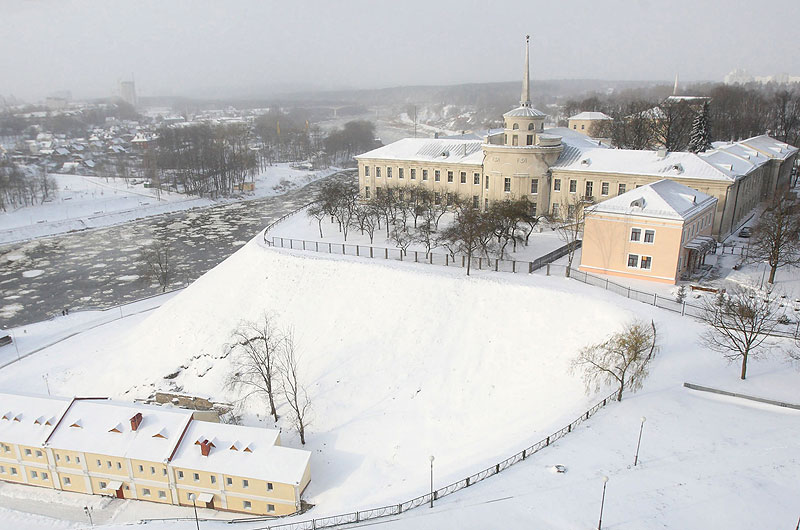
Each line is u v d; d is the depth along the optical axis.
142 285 114.56
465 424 59.09
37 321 97.56
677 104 169.75
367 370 67.62
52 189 190.12
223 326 78.75
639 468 41.34
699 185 93.88
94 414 58.78
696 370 54.31
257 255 87.75
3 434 57.56
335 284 78.94
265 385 67.25
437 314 71.56
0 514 53.09
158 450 54.56
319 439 60.31
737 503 36.97
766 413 47.47
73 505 54.91
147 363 77.31
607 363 54.41
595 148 107.12
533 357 63.75
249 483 52.03
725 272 79.31
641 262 76.12
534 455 45.41
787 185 122.94
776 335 58.78
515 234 96.25
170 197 193.50
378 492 50.66
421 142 125.75
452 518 38.84
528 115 102.06
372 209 102.12
